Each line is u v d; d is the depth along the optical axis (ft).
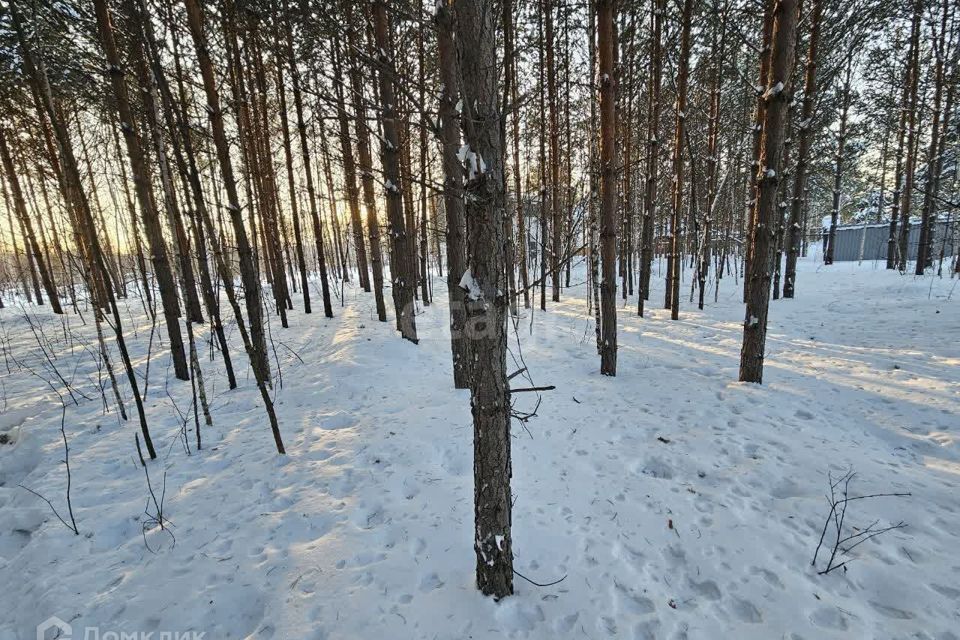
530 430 14.44
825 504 9.90
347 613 7.49
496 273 6.70
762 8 26.40
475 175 6.21
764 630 6.98
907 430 13.20
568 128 33.88
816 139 47.67
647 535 9.24
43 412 16.81
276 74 30.42
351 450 13.21
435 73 19.83
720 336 27.17
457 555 8.81
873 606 7.34
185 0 14.67
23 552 9.31
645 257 36.60
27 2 12.50
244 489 11.46
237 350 26.43
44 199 44.09
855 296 37.17
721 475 11.34
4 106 25.84
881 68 48.80
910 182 48.65
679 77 30.63
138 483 11.90
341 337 26.89
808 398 15.90
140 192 17.67
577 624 7.20
